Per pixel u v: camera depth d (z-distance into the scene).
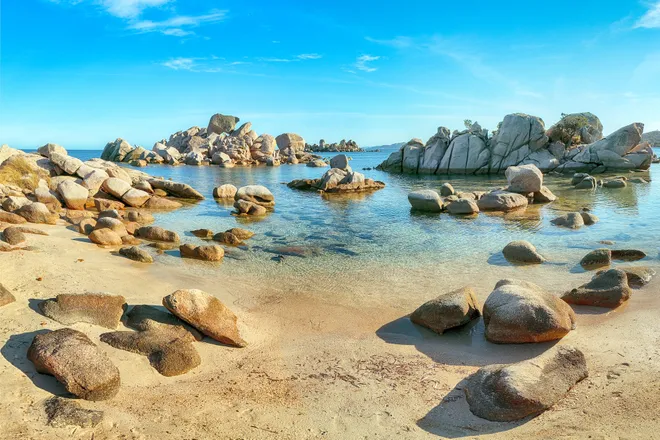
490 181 38.50
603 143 42.66
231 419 5.57
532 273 11.80
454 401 6.02
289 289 10.66
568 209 22.09
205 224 18.56
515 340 7.73
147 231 15.35
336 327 8.58
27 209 15.80
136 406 5.71
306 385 6.46
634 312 8.80
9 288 8.34
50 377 5.95
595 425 5.22
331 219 20.28
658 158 61.28
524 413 5.51
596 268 11.98
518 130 44.78
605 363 6.75
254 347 7.64
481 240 15.73
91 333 7.18
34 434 4.95
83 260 11.18
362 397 6.15
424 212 22.23
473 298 9.16
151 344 6.99
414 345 7.84
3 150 24.62
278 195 29.86
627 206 22.45
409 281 11.31
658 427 5.08
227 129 81.75
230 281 11.12
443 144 48.78
